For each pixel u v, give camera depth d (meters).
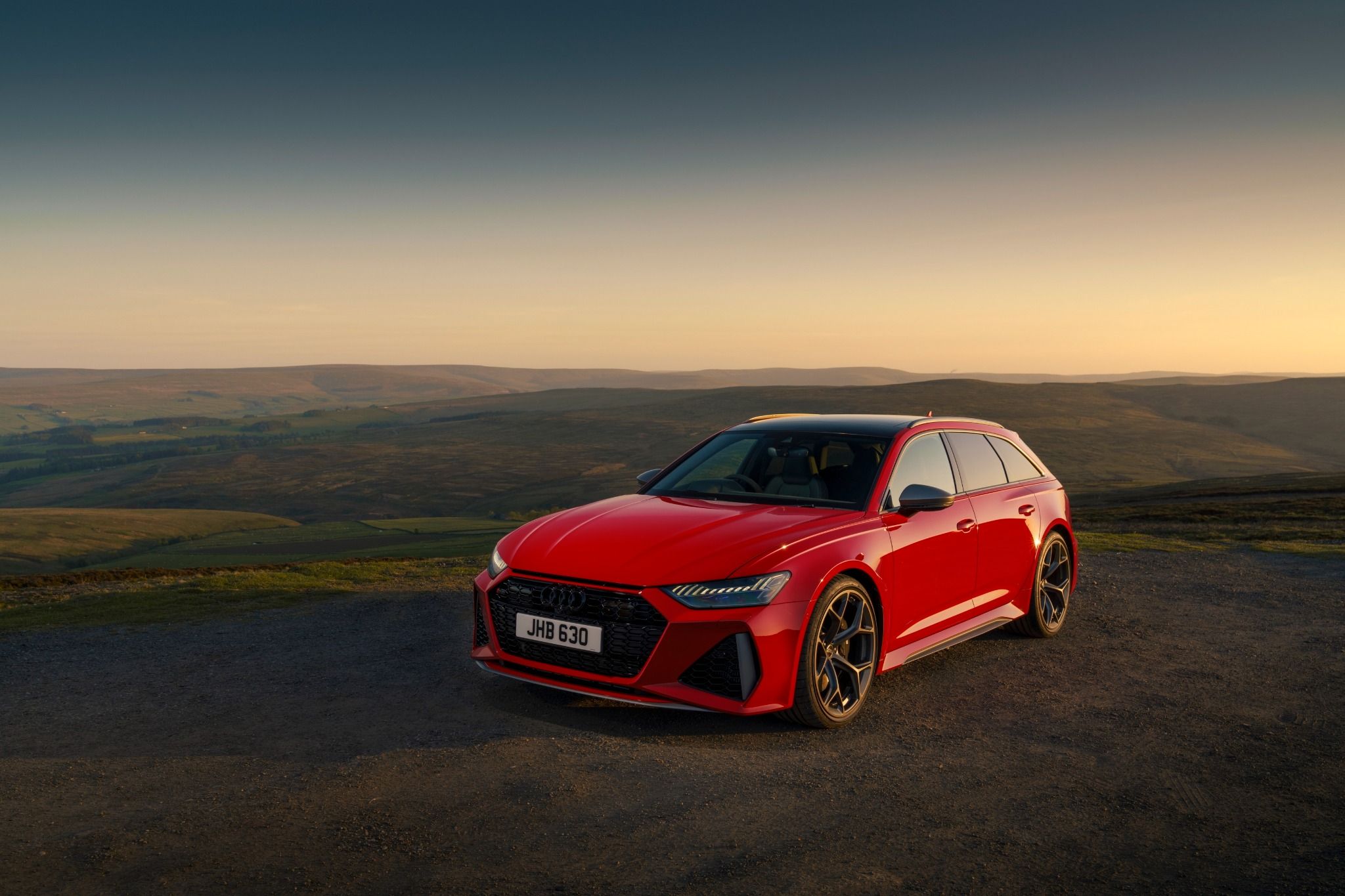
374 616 7.03
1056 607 6.36
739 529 4.33
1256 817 3.32
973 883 2.77
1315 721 4.50
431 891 2.63
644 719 4.33
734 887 2.69
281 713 4.43
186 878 2.69
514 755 3.80
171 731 4.16
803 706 4.12
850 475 4.98
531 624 4.30
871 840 3.06
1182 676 5.32
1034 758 3.91
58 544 179.00
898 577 4.67
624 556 4.16
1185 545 12.10
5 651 5.90
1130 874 2.85
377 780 3.51
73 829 3.05
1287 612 7.29
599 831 3.07
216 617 7.05
